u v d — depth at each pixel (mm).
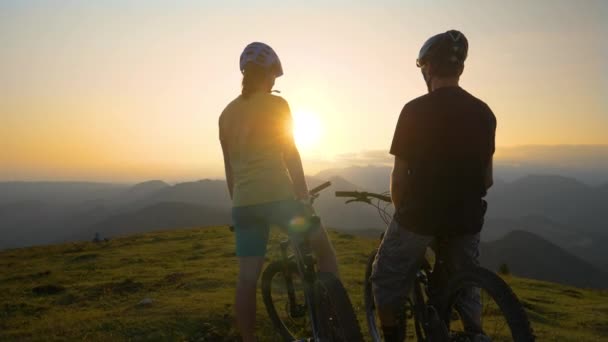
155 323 9008
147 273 21141
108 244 42844
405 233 4297
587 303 18453
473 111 4105
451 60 4164
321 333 4195
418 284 4520
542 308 14773
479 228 4266
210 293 12828
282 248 5086
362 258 22828
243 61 4629
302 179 4484
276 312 5457
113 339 8328
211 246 34656
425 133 4098
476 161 4109
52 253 39062
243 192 4520
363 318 9070
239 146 4543
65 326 9383
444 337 4031
